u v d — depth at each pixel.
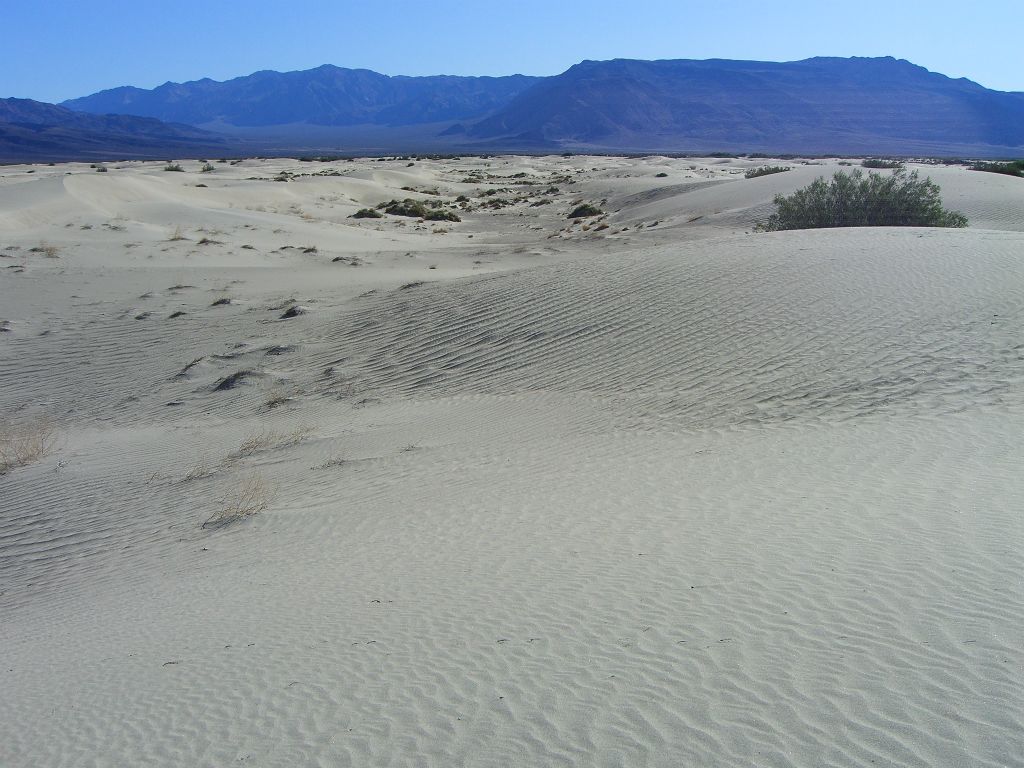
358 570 8.79
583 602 6.93
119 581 10.05
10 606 9.84
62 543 11.64
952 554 6.84
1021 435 10.44
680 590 6.89
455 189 80.38
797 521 8.27
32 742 5.92
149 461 14.70
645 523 8.88
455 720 5.31
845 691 5.04
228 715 5.82
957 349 14.15
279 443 14.87
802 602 6.32
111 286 27.03
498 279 23.17
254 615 7.89
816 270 18.92
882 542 7.34
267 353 20.34
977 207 36.69
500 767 4.74
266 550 10.20
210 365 19.83
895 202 31.03
